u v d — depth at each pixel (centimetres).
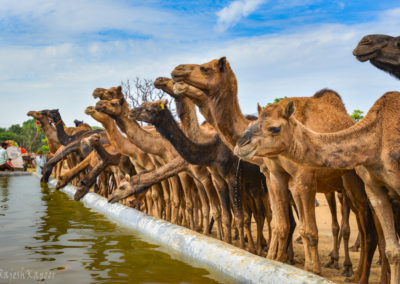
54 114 1606
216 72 605
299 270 392
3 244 630
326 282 359
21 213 956
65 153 1514
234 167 729
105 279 455
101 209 989
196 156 729
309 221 516
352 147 401
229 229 757
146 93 2094
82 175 1631
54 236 695
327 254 716
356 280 558
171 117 727
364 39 444
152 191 1025
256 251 743
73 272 482
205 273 481
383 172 414
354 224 983
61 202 1162
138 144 936
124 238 682
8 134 9988
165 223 687
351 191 554
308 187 515
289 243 664
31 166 3272
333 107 589
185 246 571
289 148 396
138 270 493
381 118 421
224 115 608
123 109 922
